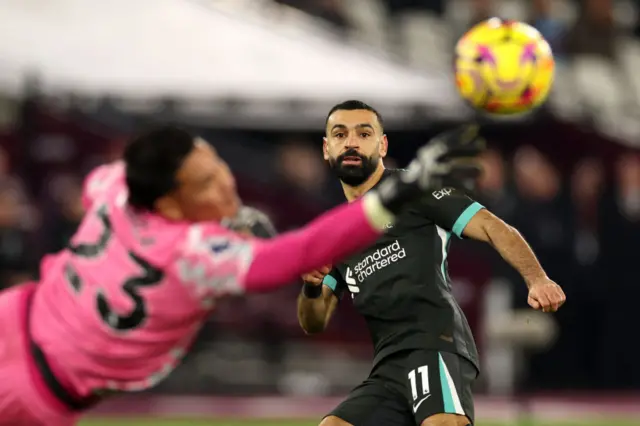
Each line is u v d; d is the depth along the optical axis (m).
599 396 54.09
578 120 54.28
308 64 50.94
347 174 22.16
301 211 55.16
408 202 14.71
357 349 54.44
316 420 46.19
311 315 22.91
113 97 49.78
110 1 52.88
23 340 16.41
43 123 53.44
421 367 21.41
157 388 53.31
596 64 67.50
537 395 53.88
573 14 73.81
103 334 16.05
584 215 57.25
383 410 21.95
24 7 51.69
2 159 51.19
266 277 15.30
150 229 15.98
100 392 16.42
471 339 22.03
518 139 54.59
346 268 22.48
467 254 53.72
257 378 53.94
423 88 50.69
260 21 53.88
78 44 50.47
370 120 22.17
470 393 21.53
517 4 69.88
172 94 49.78
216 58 50.69
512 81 20.72
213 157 16.41
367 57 53.16
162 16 52.53
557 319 55.03
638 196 57.56
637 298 54.97
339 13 63.94
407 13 72.38
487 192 53.12
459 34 68.88
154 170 16.00
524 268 19.92
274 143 61.38
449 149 14.38
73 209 51.75
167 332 16.08
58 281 16.50
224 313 53.56
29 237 50.28
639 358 55.19
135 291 15.87
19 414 16.31
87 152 54.41
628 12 77.81
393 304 21.84
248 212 17.73
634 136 60.53
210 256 15.54
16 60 49.09
